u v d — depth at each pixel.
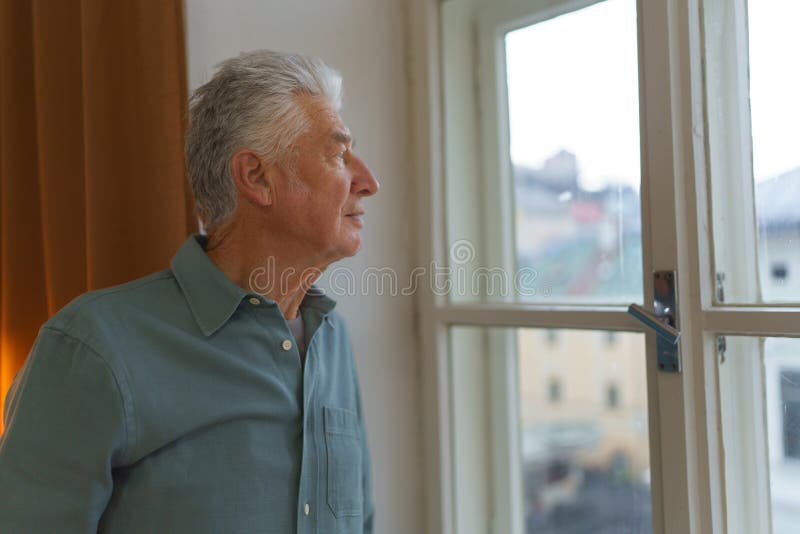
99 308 0.74
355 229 0.85
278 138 0.78
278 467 0.78
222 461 0.75
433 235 1.28
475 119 1.26
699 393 0.90
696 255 0.90
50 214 1.05
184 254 0.82
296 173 0.79
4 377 1.10
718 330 0.88
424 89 1.29
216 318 0.78
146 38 1.03
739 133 0.92
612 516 1.07
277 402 0.80
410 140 1.32
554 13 1.13
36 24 1.05
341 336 1.01
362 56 1.26
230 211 0.81
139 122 1.03
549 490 1.17
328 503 0.84
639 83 0.96
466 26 1.27
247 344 0.80
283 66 0.80
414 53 1.31
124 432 0.69
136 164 1.04
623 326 0.98
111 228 1.02
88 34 1.00
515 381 1.22
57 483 0.67
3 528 0.65
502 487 1.24
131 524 0.71
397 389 1.29
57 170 1.05
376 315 1.26
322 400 0.88
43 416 0.68
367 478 1.04
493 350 1.25
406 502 1.30
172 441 0.73
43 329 0.72
